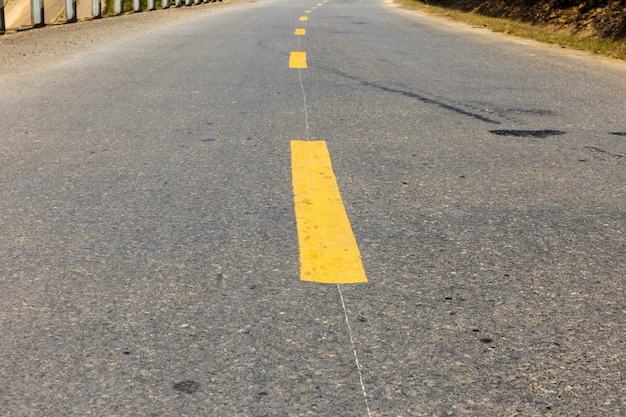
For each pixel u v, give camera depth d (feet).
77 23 58.44
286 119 19.63
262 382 7.26
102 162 15.29
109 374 7.39
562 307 8.92
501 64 32.40
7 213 12.19
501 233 11.35
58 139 17.35
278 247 10.66
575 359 7.73
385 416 6.72
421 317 8.62
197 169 14.74
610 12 56.54
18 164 15.19
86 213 12.16
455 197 13.08
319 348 7.91
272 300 9.01
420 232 11.34
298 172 14.47
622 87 26.03
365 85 25.54
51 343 8.00
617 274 9.90
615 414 6.76
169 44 39.93
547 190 13.56
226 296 9.11
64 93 23.86
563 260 10.35
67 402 6.91
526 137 17.75
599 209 12.55
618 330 8.38
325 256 10.32
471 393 7.10
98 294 9.17
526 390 7.16
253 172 14.51
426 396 7.04
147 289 9.30
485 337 8.18
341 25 56.03
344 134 17.90
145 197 12.98
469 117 20.08
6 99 22.86
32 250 10.60
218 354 7.77
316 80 26.61
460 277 9.73
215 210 12.28
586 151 16.44
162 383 7.24
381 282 9.53
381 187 13.58
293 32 48.42
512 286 9.48
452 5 96.12
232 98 22.76
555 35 49.32
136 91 24.09
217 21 59.93
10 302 8.96
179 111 20.67
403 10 84.84
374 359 7.70
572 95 23.91
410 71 29.40
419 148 16.57
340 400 6.96
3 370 7.47
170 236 11.11
